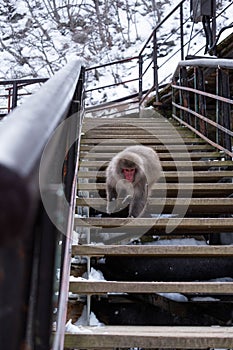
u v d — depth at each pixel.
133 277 4.16
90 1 20.39
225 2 17.36
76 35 19.58
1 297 0.68
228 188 4.92
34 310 1.19
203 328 2.88
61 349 1.89
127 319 3.88
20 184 0.63
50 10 20.36
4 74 18.36
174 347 2.54
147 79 16.41
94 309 3.86
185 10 18.84
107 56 18.61
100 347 2.54
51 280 1.40
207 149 6.80
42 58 18.77
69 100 1.55
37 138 0.80
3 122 0.87
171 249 3.52
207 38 8.33
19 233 0.62
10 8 20.56
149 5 20.12
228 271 4.25
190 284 3.05
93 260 4.09
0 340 0.71
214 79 8.18
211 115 8.68
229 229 4.40
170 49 16.80
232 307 4.02
